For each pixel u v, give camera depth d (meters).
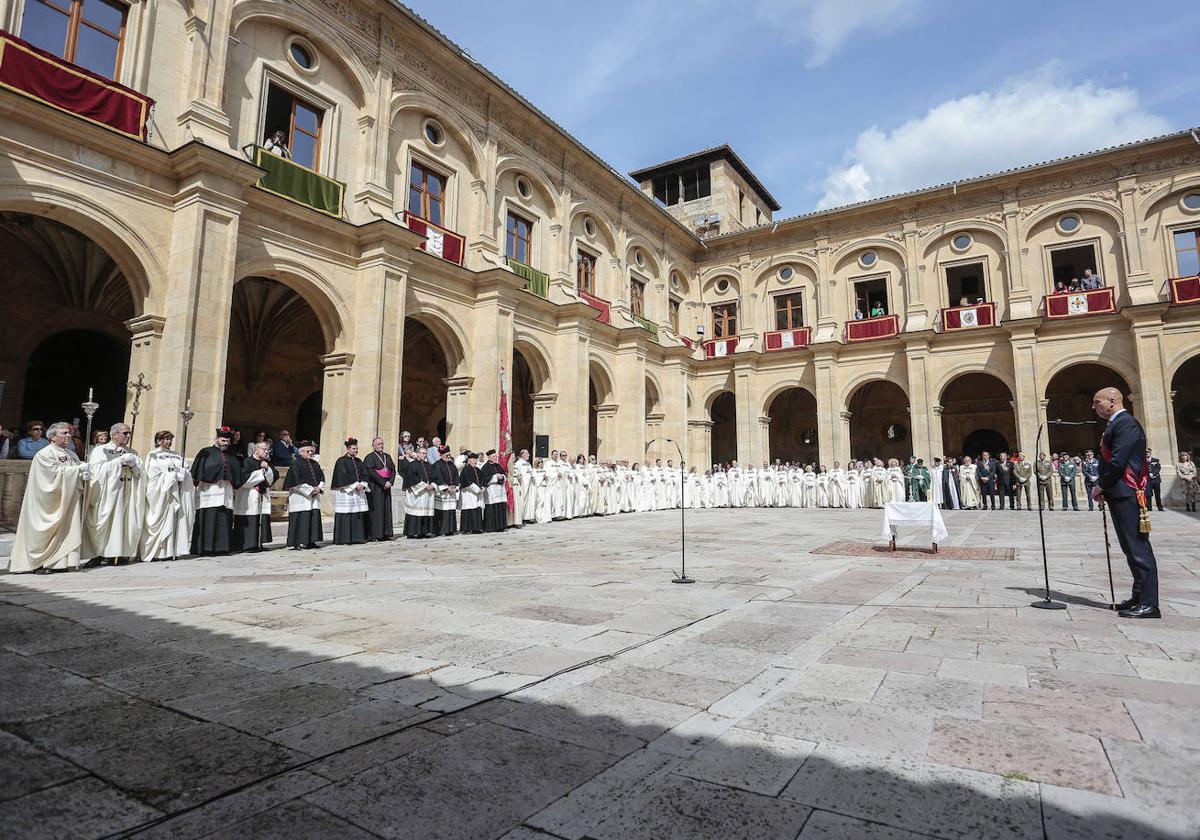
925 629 5.13
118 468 8.85
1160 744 2.94
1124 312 24.09
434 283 19.41
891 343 28.92
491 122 22.23
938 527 10.27
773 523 17.95
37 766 2.74
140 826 2.28
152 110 13.67
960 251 28.48
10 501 10.66
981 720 3.26
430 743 3.01
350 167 17.81
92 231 12.84
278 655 4.44
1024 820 2.32
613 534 14.41
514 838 2.23
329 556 10.12
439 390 29.14
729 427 39.03
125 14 13.78
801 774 2.70
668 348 30.44
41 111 11.66
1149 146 24.48
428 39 19.52
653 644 4.75
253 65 15.70
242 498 10.75
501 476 15.36
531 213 24.28
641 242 30.47
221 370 13.52
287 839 2.21
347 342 17.02
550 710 3.44
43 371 20.30
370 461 13.09
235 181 13.98
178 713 3.37
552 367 24.23
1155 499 20.88
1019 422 25.89
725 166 36.34
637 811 2.40
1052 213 26.62
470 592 6.87
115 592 6.71
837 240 31.17
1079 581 7.35
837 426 29.66
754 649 4.60
